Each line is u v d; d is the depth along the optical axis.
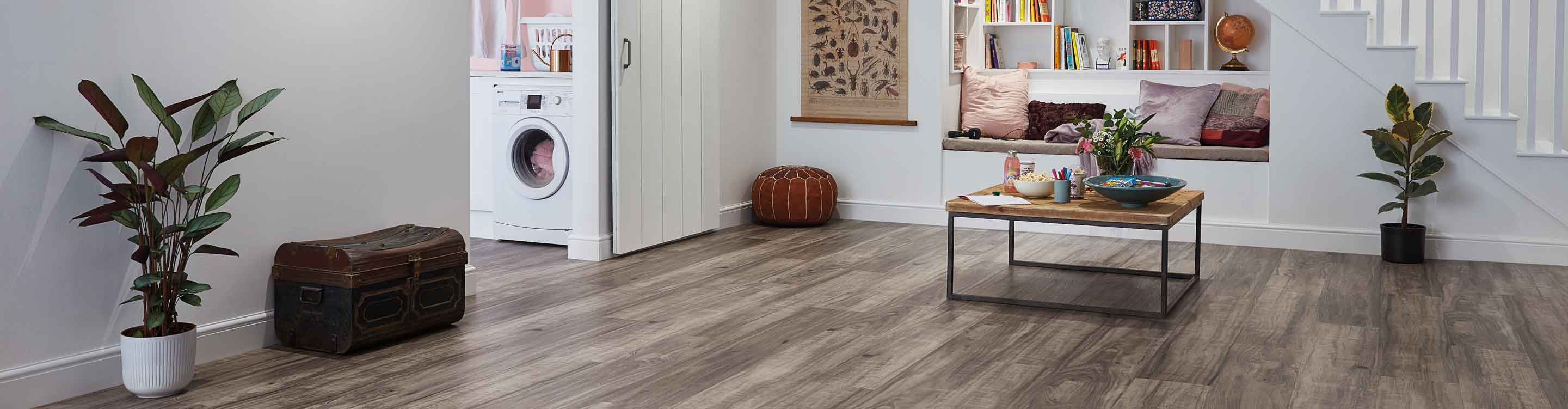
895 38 6.40
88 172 2.97
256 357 3.34
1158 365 3.24
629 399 2.92
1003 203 4.11
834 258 5.23
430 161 4.04
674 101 5.56
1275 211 5.50
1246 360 3.29
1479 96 5.07
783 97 6.79
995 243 5.71
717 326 3.79
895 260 5.17
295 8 3.44
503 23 7.00
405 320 3.50
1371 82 5.20
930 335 3.64
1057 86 6.74
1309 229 5.43
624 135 5.14
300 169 3.51
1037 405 2.85
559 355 3.39
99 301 3.04
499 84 5.70
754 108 6.56
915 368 3.22
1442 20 5.73
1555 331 3.65
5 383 2.79
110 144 2.83
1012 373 3.17
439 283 3.65
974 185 6.31
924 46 6.32
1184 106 5.96
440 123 4.07
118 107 2.98
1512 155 5.01
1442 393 2.93
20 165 2.79
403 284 3.49
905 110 6.44
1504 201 5.05
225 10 3.23
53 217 2.89
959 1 6.54
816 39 6.64
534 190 5.65
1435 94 5.12
